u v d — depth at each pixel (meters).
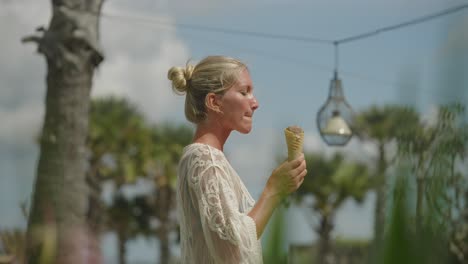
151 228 23.48
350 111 6.70
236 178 1.86
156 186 23.19
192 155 1.82
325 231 21.77
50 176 7.72
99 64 8.08
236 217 1.67
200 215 1.74
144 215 23.25
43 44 7.73
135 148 22.42
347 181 21.89
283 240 0.67
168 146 22.78
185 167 1.85
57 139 7.75
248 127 1.89
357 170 22.16
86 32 7.82
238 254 1.65
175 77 1.95
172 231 23.59
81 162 7.92
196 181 1.76
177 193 1.91
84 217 7.68
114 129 21.70
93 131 21.50
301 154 1.69
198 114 1.93
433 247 0.52
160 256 22.50
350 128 6.68
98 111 22.08
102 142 21.70
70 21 7.76
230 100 1.89
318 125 6.65
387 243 0.51
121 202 22.83
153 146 22.52
